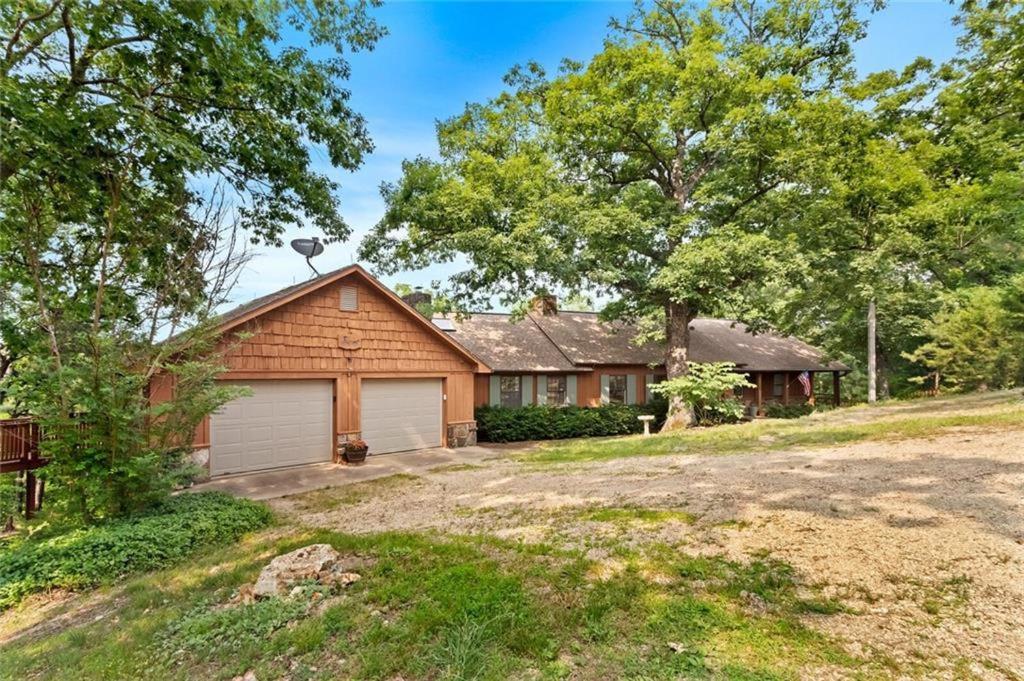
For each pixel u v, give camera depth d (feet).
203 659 10.66
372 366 38.29
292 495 27.09
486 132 48.85
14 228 22.18
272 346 33.32
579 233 43.78
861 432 30.86
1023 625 9.31
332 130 31.81
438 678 9.20
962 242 40.96
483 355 54.19
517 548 15.16
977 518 14.15
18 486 25.67
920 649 8.93
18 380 19.65
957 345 59.72
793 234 43.52
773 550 13.38
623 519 17.16
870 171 39.91
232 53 24.85
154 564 17.67
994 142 37.65
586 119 43.42
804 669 8.60
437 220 44.83
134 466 19.66
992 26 36.11
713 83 42.50
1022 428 26.58
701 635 9.84
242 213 34.17
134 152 25.48
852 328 77.77
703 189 46.68
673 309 50.62
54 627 13.99
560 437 50.08
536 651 9.70
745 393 68.64
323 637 10.89
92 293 26.76
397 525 19.49
